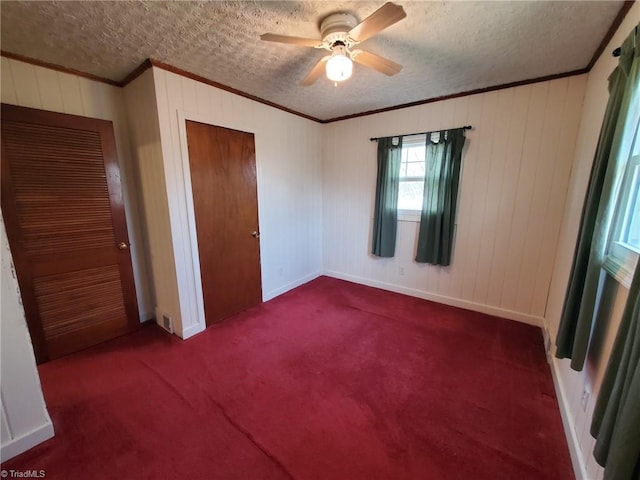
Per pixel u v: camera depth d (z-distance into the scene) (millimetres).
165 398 1763
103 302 2377
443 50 1923
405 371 2012
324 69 1829
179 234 2346
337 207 3863
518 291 2744
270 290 3324
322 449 1417
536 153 2490
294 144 3371
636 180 1241
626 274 1097
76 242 2191
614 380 966
